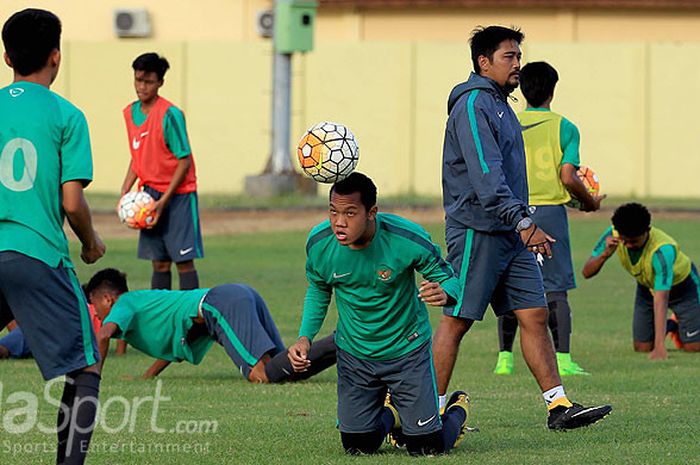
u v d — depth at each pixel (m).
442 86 103.25
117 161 103.31
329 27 110.12
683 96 102.44
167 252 42.94
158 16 110.56
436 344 26.56
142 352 36.53
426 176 103.69
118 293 34.97
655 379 34.66
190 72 103.75
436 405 23.30
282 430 26.61
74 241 69.06
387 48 103.19
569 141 35.94
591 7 106.19
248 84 103.25
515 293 26.73
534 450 24.42
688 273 40.69
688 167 102.56
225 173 103.75
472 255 26.23
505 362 36.19
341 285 22.72
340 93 103.38
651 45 102.38
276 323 44.62
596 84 102.56
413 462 23.12
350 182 21.89
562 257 36.12
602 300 53.62
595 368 37.00
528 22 107.75
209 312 33.44
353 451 24.05
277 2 93.38
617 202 93.94
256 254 66.94
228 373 35.84
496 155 25.62
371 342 22.98
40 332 20.36
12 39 20.88
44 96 20.75
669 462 23.20
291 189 93.50
